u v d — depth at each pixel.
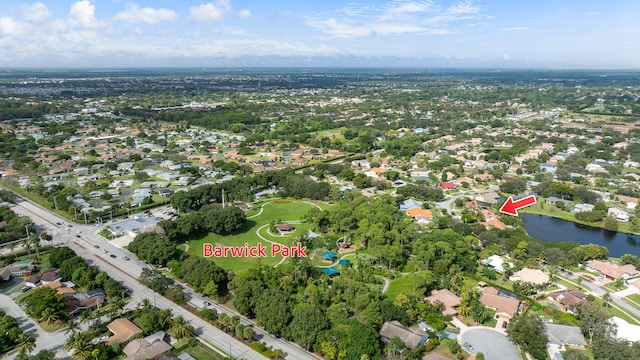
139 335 149.25
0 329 148.75
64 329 156.38
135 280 193.50
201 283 178.75
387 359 135.50
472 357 144.00
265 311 156.62
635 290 194.12
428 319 161.00
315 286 178.75
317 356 144.12
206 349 146.38
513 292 189.38
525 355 145.75
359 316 161.00
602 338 147.12
